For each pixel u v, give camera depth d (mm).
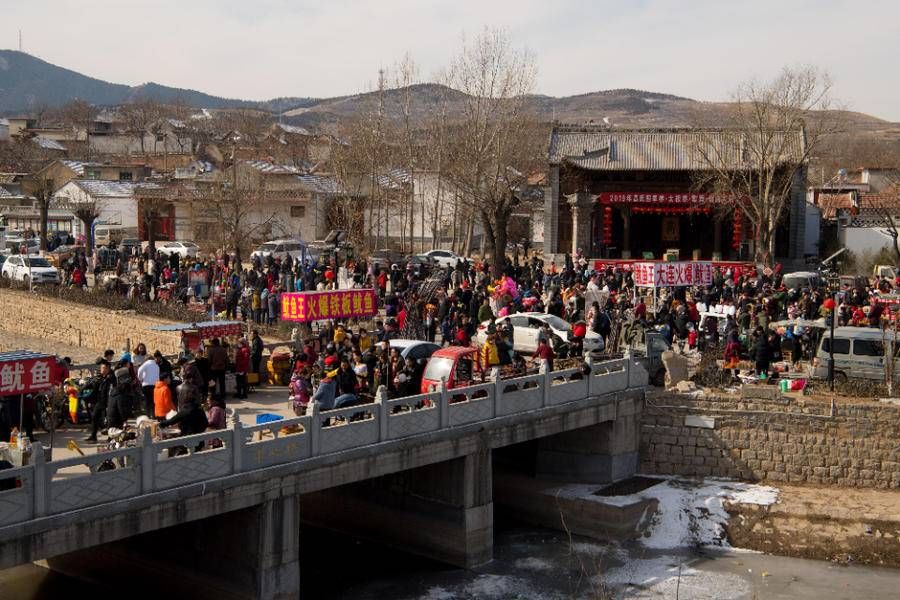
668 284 38594
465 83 61562
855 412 31438
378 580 26188
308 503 30906
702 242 76312
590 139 72062
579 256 57250
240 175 77750
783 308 40656
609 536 29203
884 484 31312
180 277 48656
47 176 98500
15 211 89750
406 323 36844
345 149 82562
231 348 31312
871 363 33375
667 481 32125
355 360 28969
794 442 31938
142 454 18922
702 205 68438
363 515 29344
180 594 23188
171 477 19406
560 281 46344
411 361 27547
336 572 26797
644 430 32969
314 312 30312
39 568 26234
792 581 26391
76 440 24672
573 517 30047
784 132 64125
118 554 24578
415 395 26141
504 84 61594
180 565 23172
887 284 47156
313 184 78000
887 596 25500
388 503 28672
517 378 28000
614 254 75750
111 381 24734
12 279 56750
